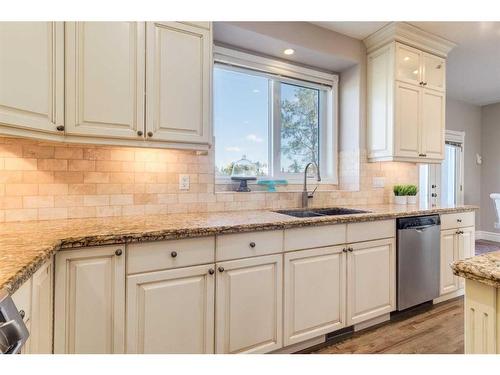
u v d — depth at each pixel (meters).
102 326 1.31
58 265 1.23
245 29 2.27
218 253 1.57
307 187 2.95
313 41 2.60
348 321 2.04
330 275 1.96
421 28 2.66
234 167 2.65
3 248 1.08
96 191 1.84
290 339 1.80
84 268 1.28
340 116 3.12
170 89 1.75
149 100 1.69
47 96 1.37
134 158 1.96
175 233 1.44
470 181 5.25
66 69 1.46
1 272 0.83
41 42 1.34
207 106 1.87
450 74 3.84
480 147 5.39
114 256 1.34
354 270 2.07
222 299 1.58
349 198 2.84
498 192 5.17
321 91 3.14
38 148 1.68
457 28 2.66
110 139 1.60
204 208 2.20
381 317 2.29
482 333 0.83
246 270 1.66
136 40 1.65
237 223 1.65
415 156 2.82
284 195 2.54
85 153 1.80
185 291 1.49
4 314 0.69
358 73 2.91
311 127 3.10
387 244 2.24
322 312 1.93
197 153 2.16
